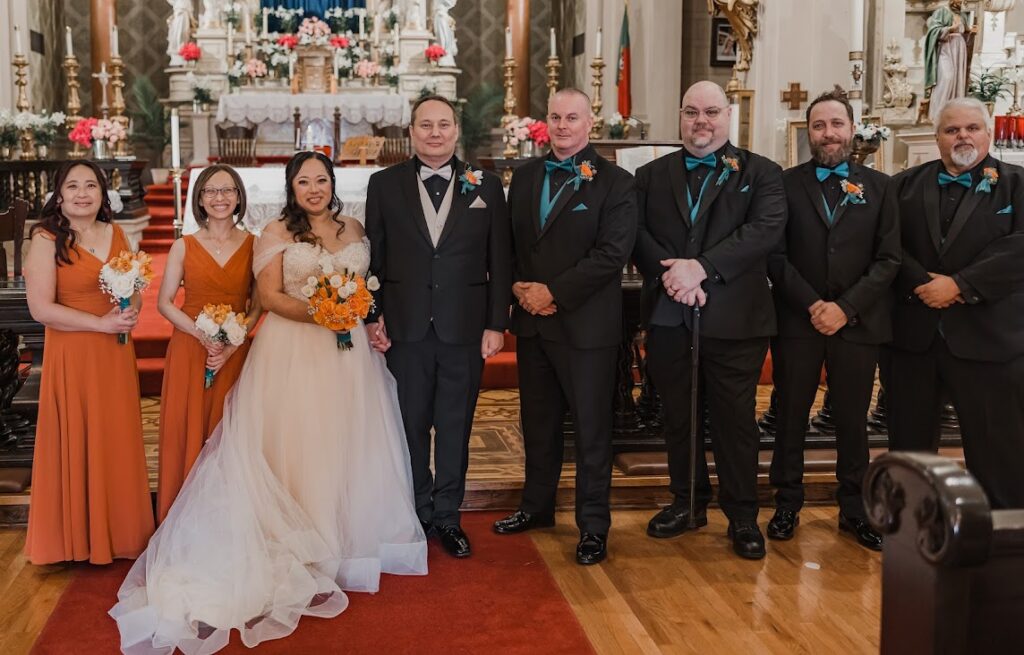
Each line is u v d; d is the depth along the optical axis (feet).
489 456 16.55
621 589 12.14
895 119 27.91
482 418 19.11
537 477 13.99
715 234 13.01
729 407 13.26
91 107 50.78
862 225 13.32
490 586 12.19
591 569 12.75
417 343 13.03
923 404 13.60
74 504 12.28
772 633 10.96
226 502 11.72
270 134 48.11
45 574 12.42
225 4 48.85
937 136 13.10
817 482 15.47
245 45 48.85
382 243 13.16
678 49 39.96
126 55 51.24
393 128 47.32
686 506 14.02
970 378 12.92
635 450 16.10
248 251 12.96
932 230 13.11
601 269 12.46
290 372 12.45
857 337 13.30
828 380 13.70
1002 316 12.66
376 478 12.67
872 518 6.54
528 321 13.26
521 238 13.20
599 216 12.73
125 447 12.56
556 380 13.61
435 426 13.37
